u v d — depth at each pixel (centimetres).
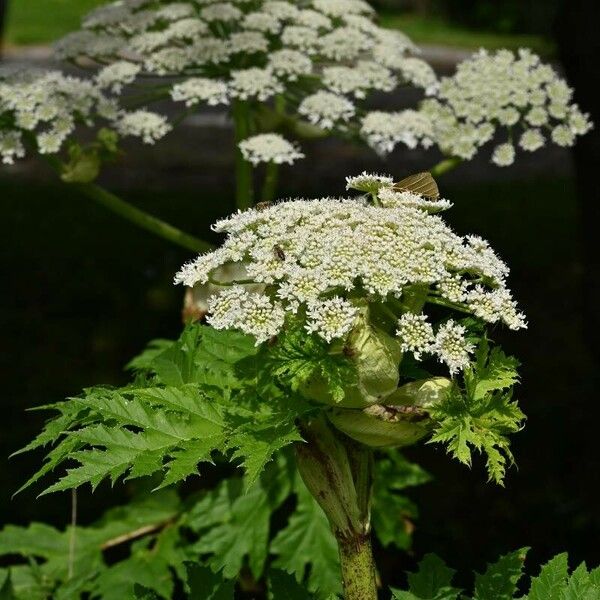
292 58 398
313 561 348
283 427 198
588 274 595
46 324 873
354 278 207
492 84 416
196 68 420
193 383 224
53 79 397
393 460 371
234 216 217
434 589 241
